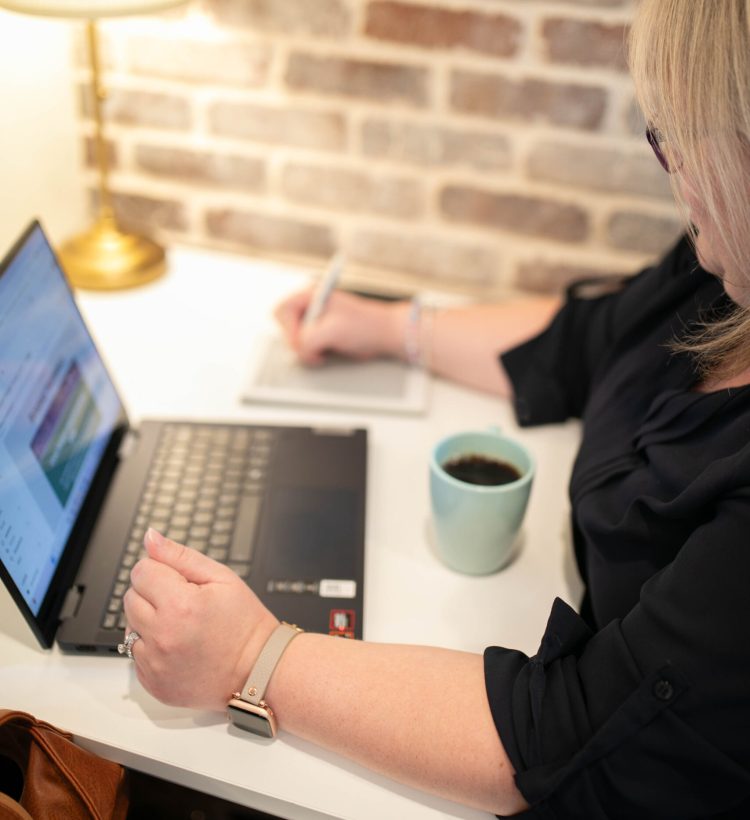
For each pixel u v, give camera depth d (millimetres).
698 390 716
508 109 1183
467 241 1301
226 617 646
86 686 689
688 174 591
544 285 1310
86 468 819
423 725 607
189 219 1373
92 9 918
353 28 1169
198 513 821
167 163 1335
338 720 621
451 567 807
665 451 684
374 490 893
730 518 568
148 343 1099
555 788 566
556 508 883
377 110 1225
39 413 747
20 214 1172
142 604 647
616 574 694
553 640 623
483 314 1058
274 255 1373
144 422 933
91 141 1320
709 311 763
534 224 1264
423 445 959
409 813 617
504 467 807
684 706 544
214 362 1073
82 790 627
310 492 855
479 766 593
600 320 963
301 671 640
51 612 709
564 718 579
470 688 625
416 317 1063
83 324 879
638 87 605
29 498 705
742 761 546
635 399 789
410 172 1263
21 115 1128
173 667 632
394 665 644
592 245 1261
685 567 575
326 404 1001
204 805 900
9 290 741
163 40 1229
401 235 1319
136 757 647
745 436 625
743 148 540
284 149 1286
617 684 573
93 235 1212
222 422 939
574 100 1155
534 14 1107
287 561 775
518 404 983
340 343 1054
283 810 628
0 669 697
